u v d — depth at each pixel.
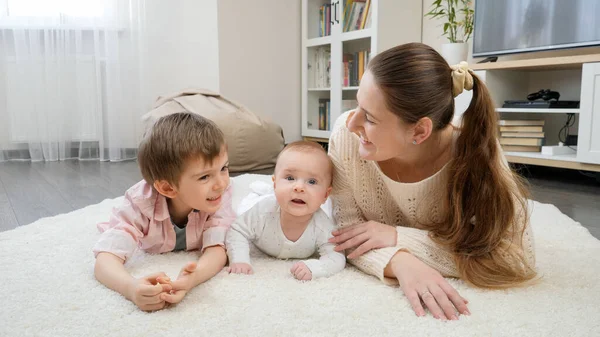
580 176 2.71
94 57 3.24
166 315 0.84
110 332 0.78
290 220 1.09
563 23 2.67
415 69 0.88
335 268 1.05
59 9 3.15
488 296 0.93
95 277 1.01
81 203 1.90
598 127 2.36
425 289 0.89
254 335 0.77
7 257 1.15
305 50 3.89
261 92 3.84
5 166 2.97
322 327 0.79
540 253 1.21
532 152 2.73
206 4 3.56
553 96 2.72
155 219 1.09
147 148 1.03
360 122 0.93
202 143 0.99
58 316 0.83
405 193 1.05
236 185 2.18
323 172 1.05
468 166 0.99
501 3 2.93
